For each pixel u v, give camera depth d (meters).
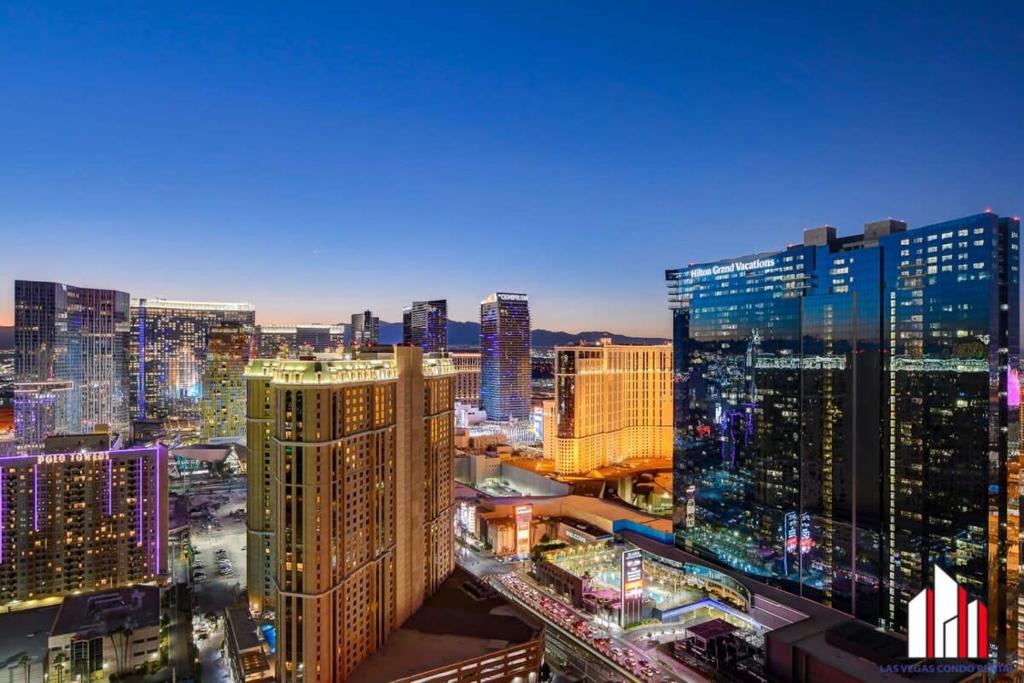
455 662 195.50
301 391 177.00
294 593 178.75
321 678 178.75
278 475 179.88
